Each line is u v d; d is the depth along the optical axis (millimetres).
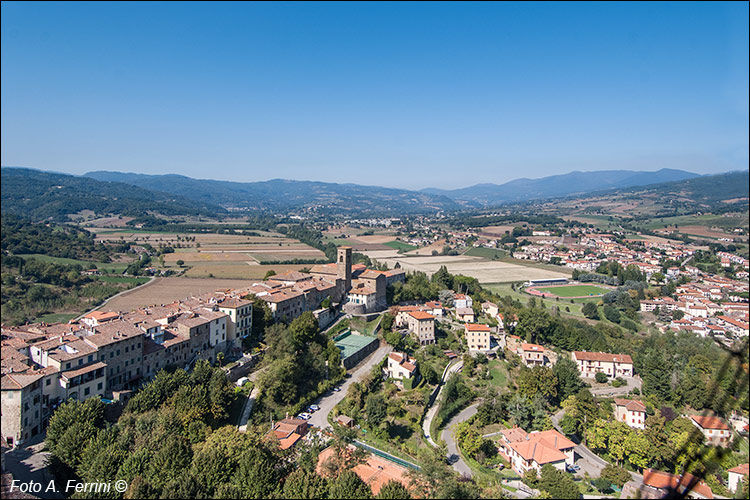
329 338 187625
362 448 116250
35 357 116312
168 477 91812
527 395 166500
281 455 105812
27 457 98688
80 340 121875
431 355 193000
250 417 129875
